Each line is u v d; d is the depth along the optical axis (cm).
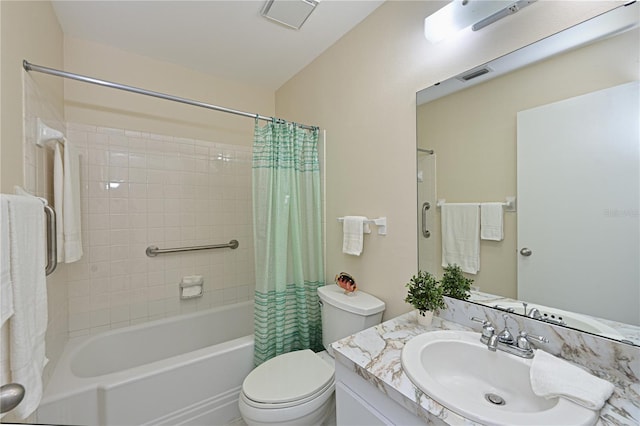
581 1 89
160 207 215
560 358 92
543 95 98
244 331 240
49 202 146
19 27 110
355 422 98
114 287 197
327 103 200
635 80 80
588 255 89
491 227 113
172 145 221
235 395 166
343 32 182
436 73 130
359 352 101
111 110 197
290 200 190
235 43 194
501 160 109
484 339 105
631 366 80
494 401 90
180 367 148
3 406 58
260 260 179
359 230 163
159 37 188
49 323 141
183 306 224
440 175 129
